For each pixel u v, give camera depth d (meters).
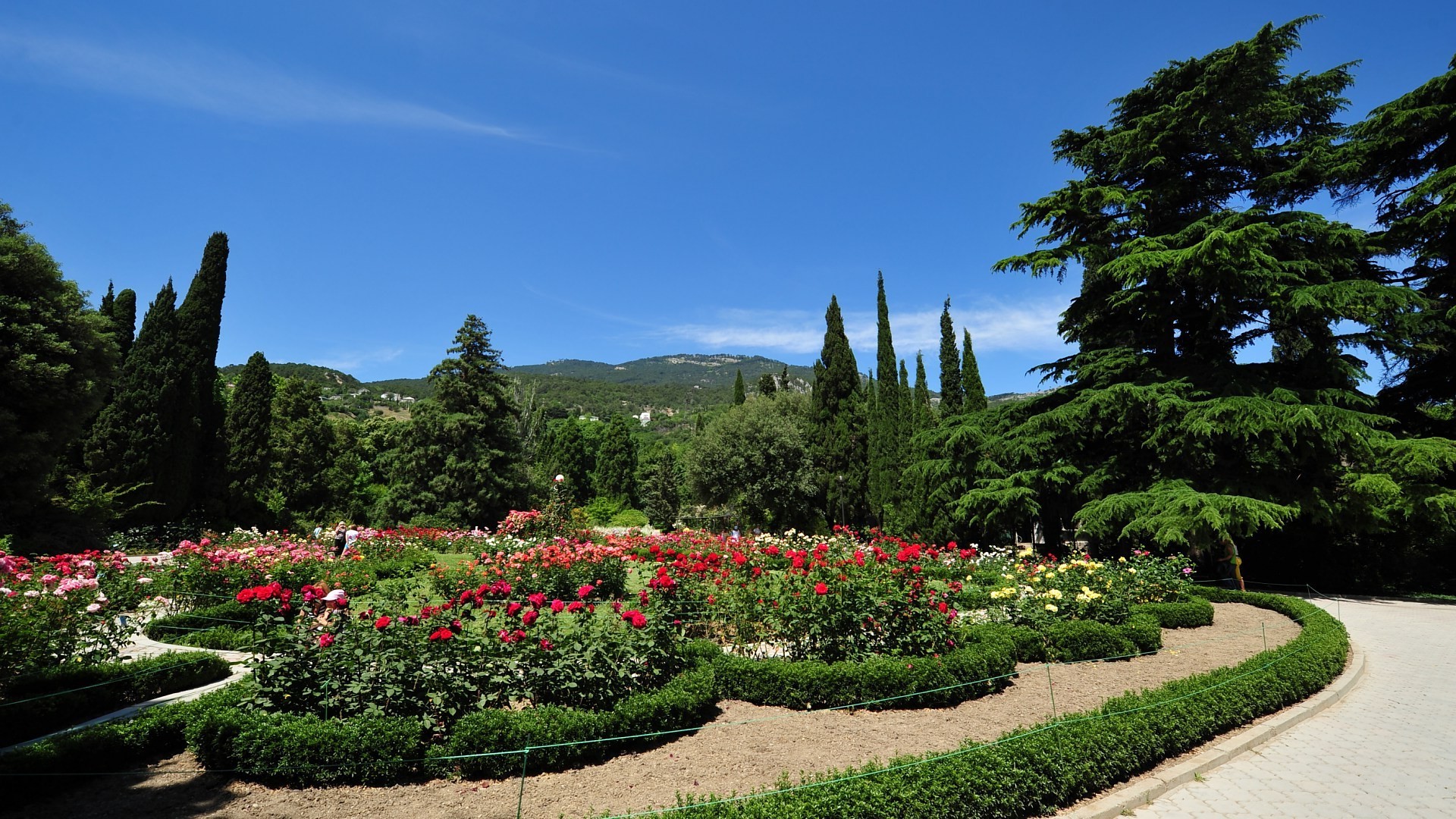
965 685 5.81
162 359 24.47
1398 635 10.64
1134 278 15.88
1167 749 5.11
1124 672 7.43
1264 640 9.08
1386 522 15.14
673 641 6.18
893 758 4.65
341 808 3.92
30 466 17.62
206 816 3.81
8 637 5.62
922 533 23.78
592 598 11.18
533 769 4.49
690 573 8.41
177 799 4.02
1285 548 17.47
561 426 60.03
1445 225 15.80
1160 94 18.00
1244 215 15.34
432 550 19.44
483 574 11.29
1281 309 15.59
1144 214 17.55
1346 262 15.95
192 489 26.22
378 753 4.29
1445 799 4.60
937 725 5.53
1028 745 4.35
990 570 13.96
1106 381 17.64
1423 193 15.98
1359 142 16.92
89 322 19.34
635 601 10.91
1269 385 15.69
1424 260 16.53
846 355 36.78
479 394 31.52
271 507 29.64
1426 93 16.16
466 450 30.98
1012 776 4.08
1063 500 18.97
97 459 22.75
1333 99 16.89
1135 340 18.30
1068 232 18.88
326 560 13.16
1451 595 16.03
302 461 32.59
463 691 4.83
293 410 33.44
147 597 9.98
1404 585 16.91
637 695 5.21
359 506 34.81
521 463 33.56
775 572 9.64
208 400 27.27
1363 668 8.33
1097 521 15.95
